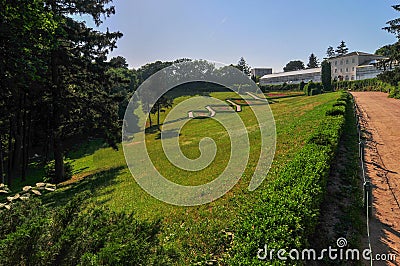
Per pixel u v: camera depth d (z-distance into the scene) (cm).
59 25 1385
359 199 611
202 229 543
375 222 528
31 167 2383
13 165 2264
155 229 285
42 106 1527
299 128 1436
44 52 1317
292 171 577
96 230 262
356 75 7394
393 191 673
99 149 2612
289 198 438
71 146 1812
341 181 716
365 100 3359
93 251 238
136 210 727
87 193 296
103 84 1677
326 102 2688
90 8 1553
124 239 250
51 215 267
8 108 1530
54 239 237
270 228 361
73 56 1534
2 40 1008
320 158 638
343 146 1080
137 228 280
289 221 371
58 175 1652
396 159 952
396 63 3612
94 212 288
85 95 1666
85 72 1620
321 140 833
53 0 1451
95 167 1925
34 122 1869
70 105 1528
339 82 5984
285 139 1256
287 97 4597
